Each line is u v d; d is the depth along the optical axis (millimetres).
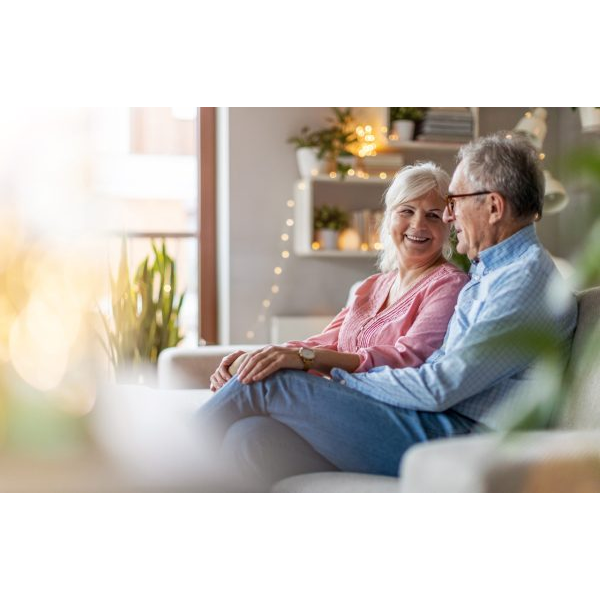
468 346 1335
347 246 4105
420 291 1725
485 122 4426
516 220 1499
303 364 1499
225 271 4230
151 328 3672
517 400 1338
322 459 1438
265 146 4203
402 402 1389
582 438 987
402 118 4246
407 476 938
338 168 4066
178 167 4617
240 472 1330
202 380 2404
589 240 399
